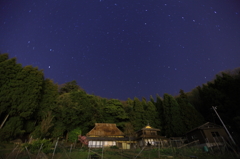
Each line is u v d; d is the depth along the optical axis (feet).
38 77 87.76
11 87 75.51
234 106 87.15
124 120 126.31
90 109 108.99
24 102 76.59
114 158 49.21
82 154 56.24
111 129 105.40
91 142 90.63
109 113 124.77
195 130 83.51
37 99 86.17
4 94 71.41
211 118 101.76
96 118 114.42
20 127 73.31
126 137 100.58
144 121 121.39
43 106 97.35
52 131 90.63
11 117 73.67
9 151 49.73
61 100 100.99
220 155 54.08
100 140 91.25
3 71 73.92
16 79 78.59
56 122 97.19
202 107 114.42
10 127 68.85
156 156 52.44
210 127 79.46
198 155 55.11
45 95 102.53
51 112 93.71
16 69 80.48
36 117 91.97
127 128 115.34
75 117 97.14
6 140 65.72
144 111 129.18
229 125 86.22
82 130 103.96
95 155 54.60
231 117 87.40
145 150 69.77
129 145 94.94
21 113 74.84
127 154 57.62
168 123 109.40
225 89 99.81
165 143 88.38
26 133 84.94
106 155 54.85
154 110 128.16
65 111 96.68
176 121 105.70
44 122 81.61
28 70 85.87
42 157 46.88
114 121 122.52
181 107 111.86
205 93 108.27
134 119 124.36
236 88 91.09
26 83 81.46
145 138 89.04
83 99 109.50
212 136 75.92
